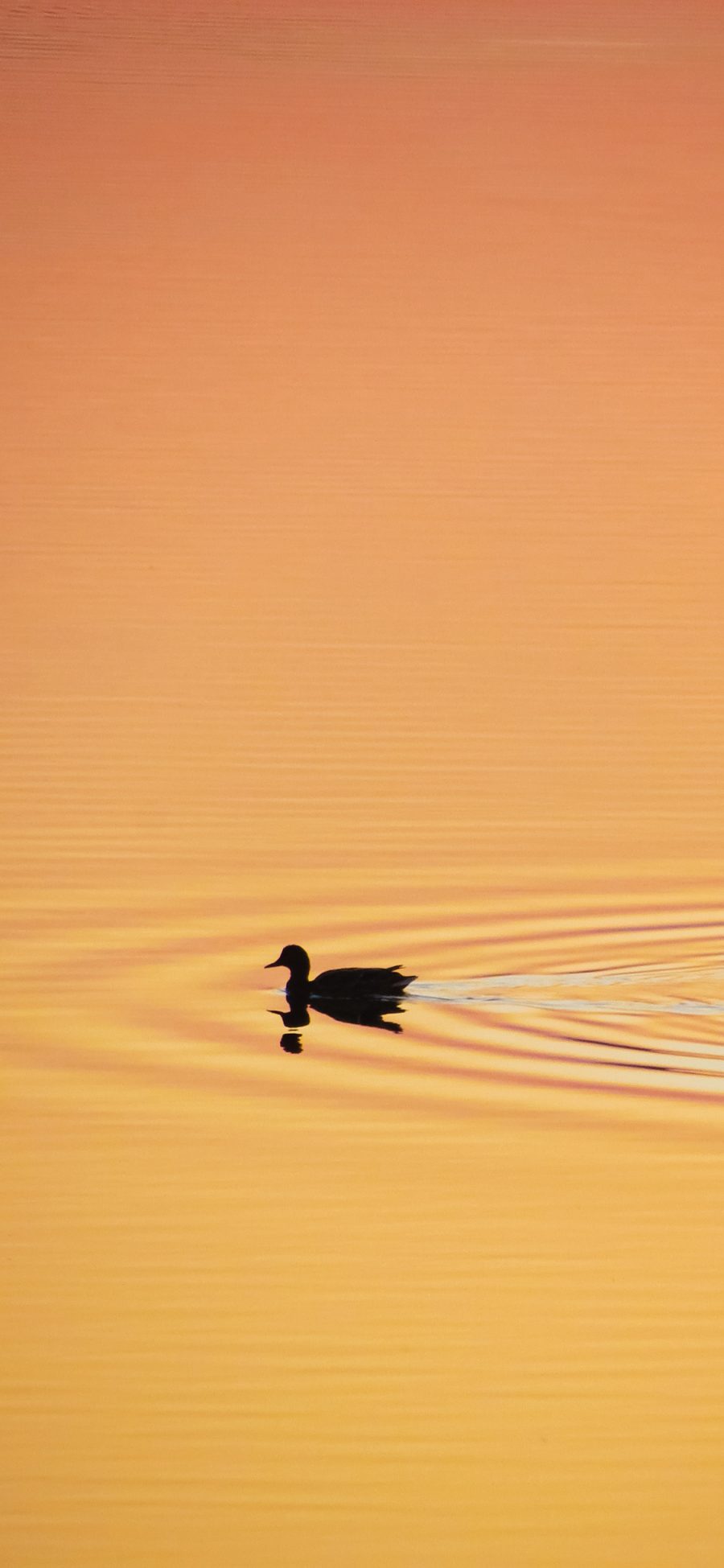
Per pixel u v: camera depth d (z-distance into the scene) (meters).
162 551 69.50
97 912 46.50
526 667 60.97
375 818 51.47
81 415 81.38
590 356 86.75
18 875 48.31
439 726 57.12
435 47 134.50
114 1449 27.83
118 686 59.69
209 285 95.31
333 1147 36.50
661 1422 28.45
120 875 48.31
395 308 92.62
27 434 79.56
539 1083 38.75
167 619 64.44
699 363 85.88
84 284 95.25
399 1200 34.66
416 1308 31.31
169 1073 39.41
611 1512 26.69
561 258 98.12
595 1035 40.84
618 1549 25.94
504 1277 32.25
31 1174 35.56
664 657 61.53
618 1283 32.03
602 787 53.31
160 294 94.06
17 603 65.31
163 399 82.69
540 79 126.88
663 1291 31.80
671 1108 37.69
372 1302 31.52
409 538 70.81
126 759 54.88
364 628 63.78
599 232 101.25
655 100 122.62
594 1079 38.94
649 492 74.31
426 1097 38.31
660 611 64.69
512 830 50.78
